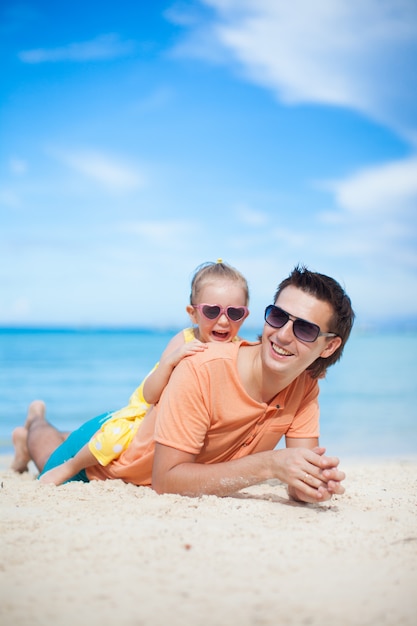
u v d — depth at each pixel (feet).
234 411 11.76
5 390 58.90
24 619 6.12
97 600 6.57
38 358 101.09
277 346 11.25
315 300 11.21
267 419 12.29
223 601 6.58
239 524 9.60
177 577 7.23
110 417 14.32
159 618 6.16
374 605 6.57
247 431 12.30
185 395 11.48
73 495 11.73
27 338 192.85
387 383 63.72
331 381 66.13
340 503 11.90
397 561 8.00
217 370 11.47
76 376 71.15
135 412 13.76
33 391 58.08
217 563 7.73
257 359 11.77
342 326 11.75
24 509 10.55
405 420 39.24
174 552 8.10
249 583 7.10
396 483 15.16
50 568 7.46
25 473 18.51
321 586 7.07
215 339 16.51
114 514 10.10
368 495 13.15
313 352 11.48
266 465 11.01
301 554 8.20
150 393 12.85
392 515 10.78
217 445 12.29
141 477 13.04
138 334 241.14
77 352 117.19
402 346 153.58
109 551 8.09
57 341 168.14
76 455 13.98
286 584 7.11
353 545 8.68
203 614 6.26
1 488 12.96
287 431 12.99
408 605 6.59
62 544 8.36
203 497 11.25
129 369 80.07
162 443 11.60
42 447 17.20
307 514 10.56
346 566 7.77
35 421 18.21
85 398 53.52
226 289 16.57
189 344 12.26
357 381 65.98
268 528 9.44
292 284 11.50
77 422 40.81
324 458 10.51
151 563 7.67
